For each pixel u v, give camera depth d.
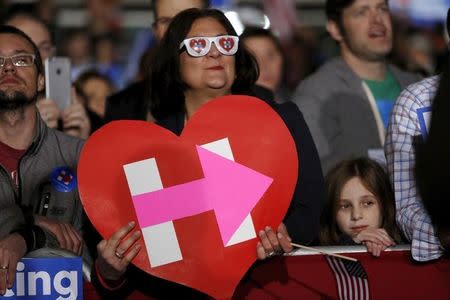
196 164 13.06
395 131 14.12
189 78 14.02
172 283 13.52
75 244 13.91
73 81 24.95
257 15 25.92
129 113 16.70
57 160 14.98
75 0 27.81
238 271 12.96
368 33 18.53
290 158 13.10
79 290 13.12
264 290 13.59
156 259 12.92
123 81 27.59
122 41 27.91
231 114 13.17
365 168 15.55
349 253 13.66
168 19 17.81
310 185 13.75
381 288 13.73
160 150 13.05
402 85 19.00
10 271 13.02
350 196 15.45
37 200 14.73
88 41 27.69
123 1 28.00
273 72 20.11
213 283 12.95
